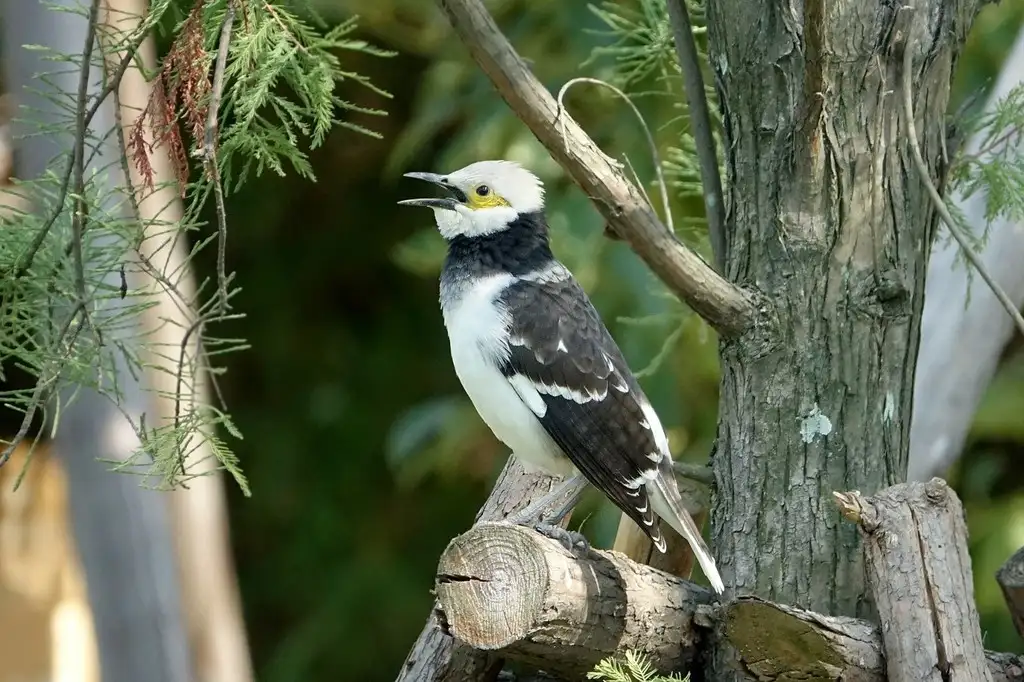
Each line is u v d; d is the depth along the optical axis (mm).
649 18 9984
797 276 7480
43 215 8047
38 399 7211
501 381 8500
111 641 10797
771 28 7551
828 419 7418
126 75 9336
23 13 9688
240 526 17062
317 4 14258
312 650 16031
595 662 6930
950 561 6754
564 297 8727
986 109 10984
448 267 9062
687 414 13844
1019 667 7324
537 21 14125
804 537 7367
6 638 14820
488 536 6746
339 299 17500
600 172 7172
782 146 7520
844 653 6590
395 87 16484
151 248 9742
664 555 8789
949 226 7152
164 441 7203
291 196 16938
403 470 15250
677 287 7434
